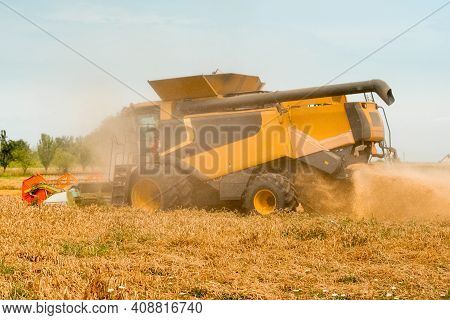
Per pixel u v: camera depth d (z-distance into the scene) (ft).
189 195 94.63
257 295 37.91
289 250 53.72
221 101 96.12
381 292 39.01
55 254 50.03
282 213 81.71
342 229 60.64
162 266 45.85
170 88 99.71
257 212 87.40
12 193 164.66
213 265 47.85
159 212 88.38
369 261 48.73
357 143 87.20
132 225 68.74
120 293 37.09
